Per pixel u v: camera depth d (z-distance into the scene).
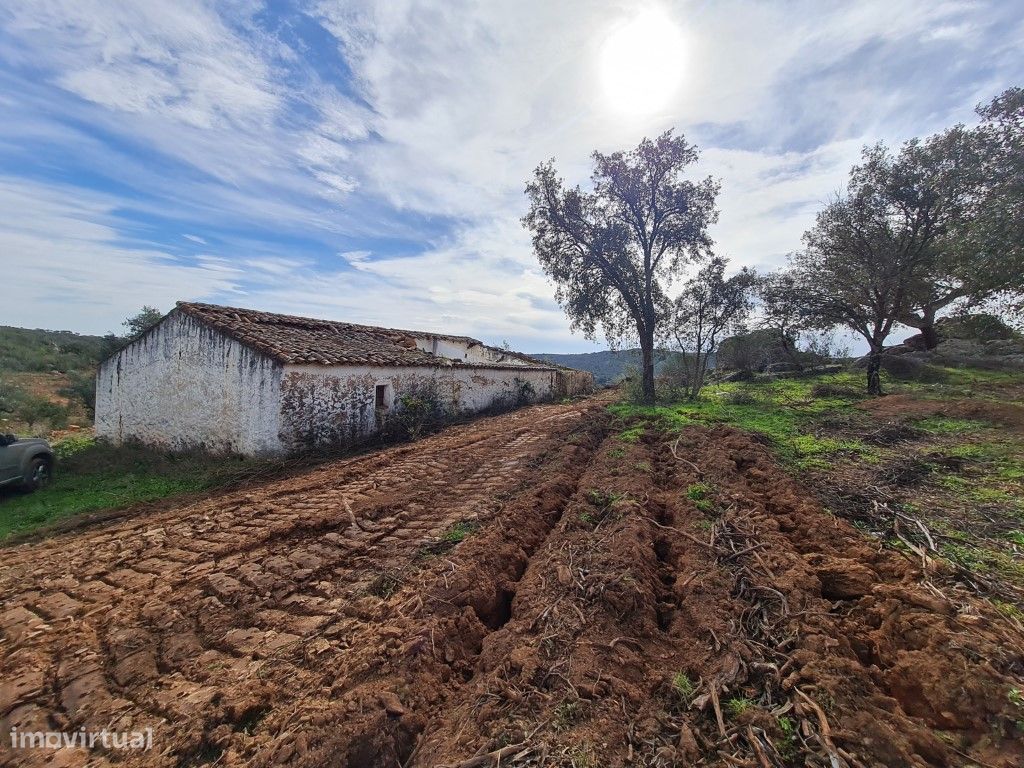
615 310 18.11
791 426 11.00
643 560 4.92
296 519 7.12
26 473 10.04
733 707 3.07
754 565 4.62
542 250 17.83
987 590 4.04
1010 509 5.70
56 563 6.25
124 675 3.95
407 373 15.34
